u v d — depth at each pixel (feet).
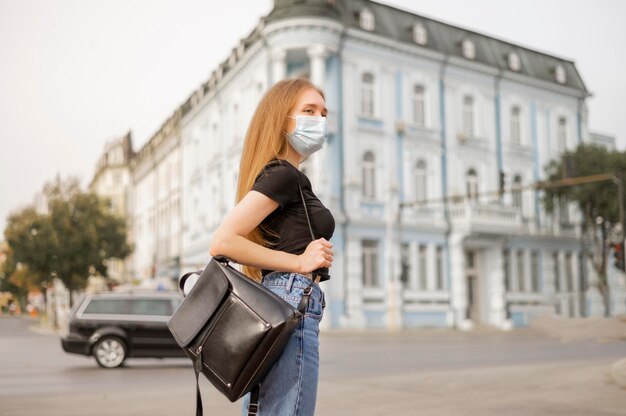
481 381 31.07
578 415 21.89
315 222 7.50
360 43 106.63
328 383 32.55
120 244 144.46
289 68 105.29
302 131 7.91
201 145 140.87
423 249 111.75
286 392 7.08
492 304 117.50
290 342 7.13
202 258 137.69
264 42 103.65
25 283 173.78
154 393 31.35
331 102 102.78
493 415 22.31
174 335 7.25
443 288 112.47
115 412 25.26
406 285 107.76
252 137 8.05
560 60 140.15
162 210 173.88
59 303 189.06
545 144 132.77
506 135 126.31
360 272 102.27
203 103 137.49
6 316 309.22
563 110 137.18
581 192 115.75
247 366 6.73
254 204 7.17
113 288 140.05
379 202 106.42
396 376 35.09
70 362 53.93
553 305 116.37
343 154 103.24
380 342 75.82
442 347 65.67
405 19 114.83
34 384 36.73
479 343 72.90
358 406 25.07
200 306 7.13
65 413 25.14
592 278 130.11
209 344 6.96
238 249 7.09
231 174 122.31
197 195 144.15
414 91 114.62
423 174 114.21
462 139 118.01
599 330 26.02
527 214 127.54
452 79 119.24
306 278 7.41
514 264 121.70
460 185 118.21
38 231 137.49
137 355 48.37
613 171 113.91
